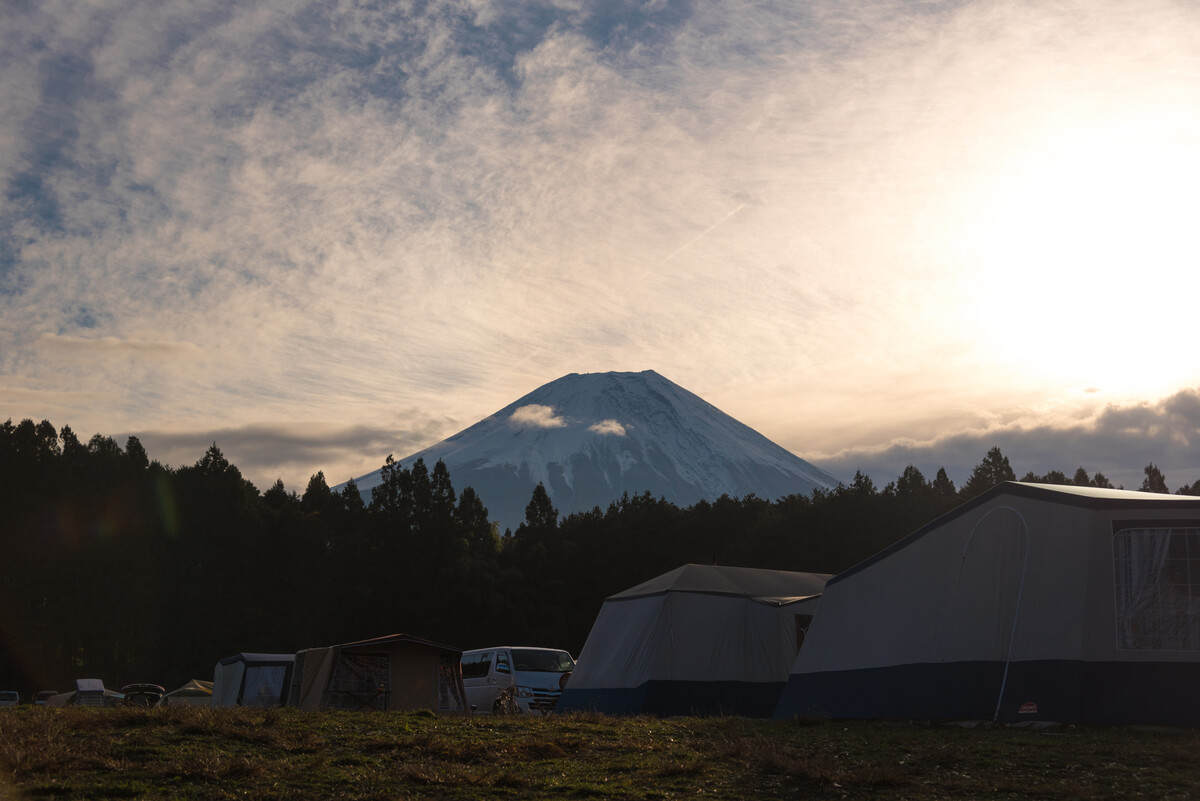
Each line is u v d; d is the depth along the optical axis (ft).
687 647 81.56
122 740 38.73
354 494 374.43
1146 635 48.83
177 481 323.37
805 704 64.95
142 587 292.20
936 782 34.37
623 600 89.45
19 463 306.14
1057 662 49.90
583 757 39.91
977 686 53.98
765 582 90.02
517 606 319.68
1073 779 34.71
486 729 49.01
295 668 88.69
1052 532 52.75
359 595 316.19
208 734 41.27
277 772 33.47
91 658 288.51
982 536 56.80
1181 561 49.44
